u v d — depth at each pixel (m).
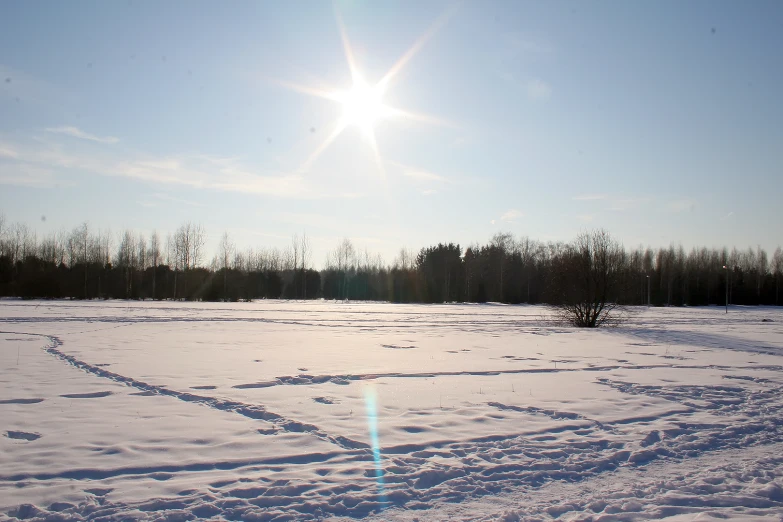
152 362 14.76
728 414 9.76
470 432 8.14
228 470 6.32
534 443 7.63
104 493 5.54
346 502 5.45
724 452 7.57
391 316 42.47
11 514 4.98
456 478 6.23
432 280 90.44
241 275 76.56
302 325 30.61
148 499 5.38
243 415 8.98
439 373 13.82
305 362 15.31
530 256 94.94
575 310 34.69
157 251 78.81
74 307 46.38
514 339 24.20
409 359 16.45
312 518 5.08
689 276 94.06
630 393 11.66
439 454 7.05
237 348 18.55
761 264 114.38
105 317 33.41
